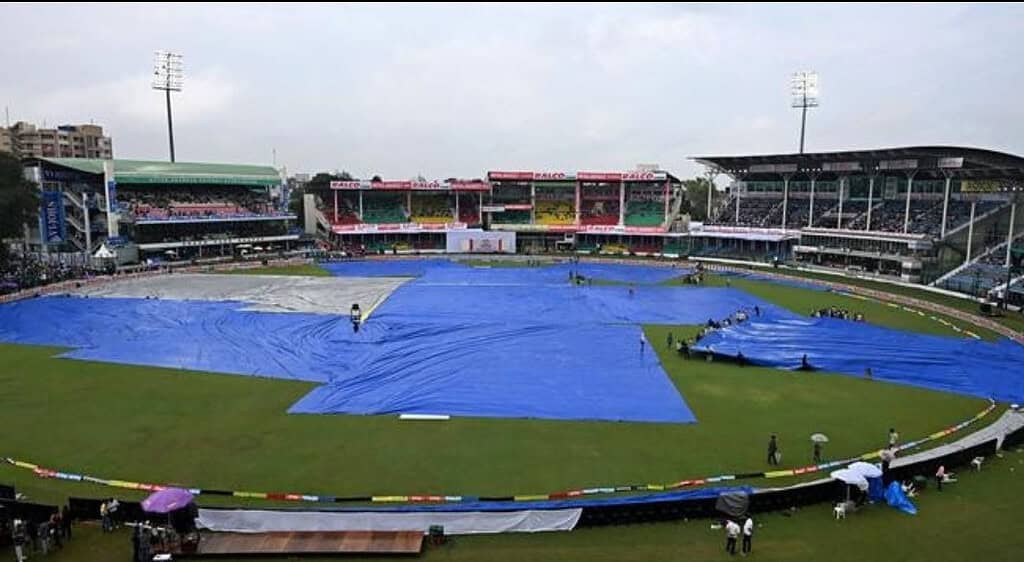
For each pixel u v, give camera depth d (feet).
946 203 318.04
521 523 86.79
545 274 354.95
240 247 424.05
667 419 131.95
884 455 103.55
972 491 98.53
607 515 88.02
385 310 245.45
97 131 637.30
